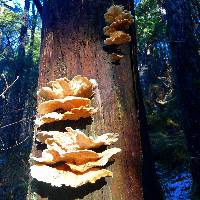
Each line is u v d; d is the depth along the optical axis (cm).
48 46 117
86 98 99
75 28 114
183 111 307
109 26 114
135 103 113
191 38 311
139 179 98
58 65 112
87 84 101
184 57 307
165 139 460
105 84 106
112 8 115
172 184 336
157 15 479
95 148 94
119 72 111
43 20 128
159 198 126
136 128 108
